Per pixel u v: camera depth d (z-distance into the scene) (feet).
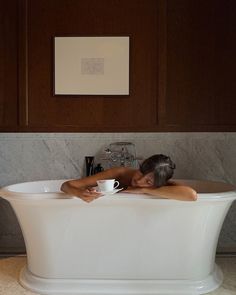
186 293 6.42
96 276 6.62
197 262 6.58
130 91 9.04
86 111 9.11
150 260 6.56
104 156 9.08
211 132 9.05
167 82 9.03
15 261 8.14
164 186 6.23
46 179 9.15
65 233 6.52
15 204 6.53
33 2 9.04
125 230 6.48
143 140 9.08
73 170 9.14
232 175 9.07
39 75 9.09
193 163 9.08
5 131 9.14
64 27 9.03
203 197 6.14
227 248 9.00
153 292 6.44
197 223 6.40
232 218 9.05
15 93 9.12
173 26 9.00
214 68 9.00
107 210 6.37
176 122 9.06
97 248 6.56
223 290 6.61
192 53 9.00
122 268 6.58
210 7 8.98
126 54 9.00
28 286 6.66
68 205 6.30
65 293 6.46
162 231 6.45
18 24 9.04
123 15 8.98
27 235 6.77
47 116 9.12
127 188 6.59
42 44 9.06
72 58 9.04
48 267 6.65
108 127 9.10
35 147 9.14
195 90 9.03
